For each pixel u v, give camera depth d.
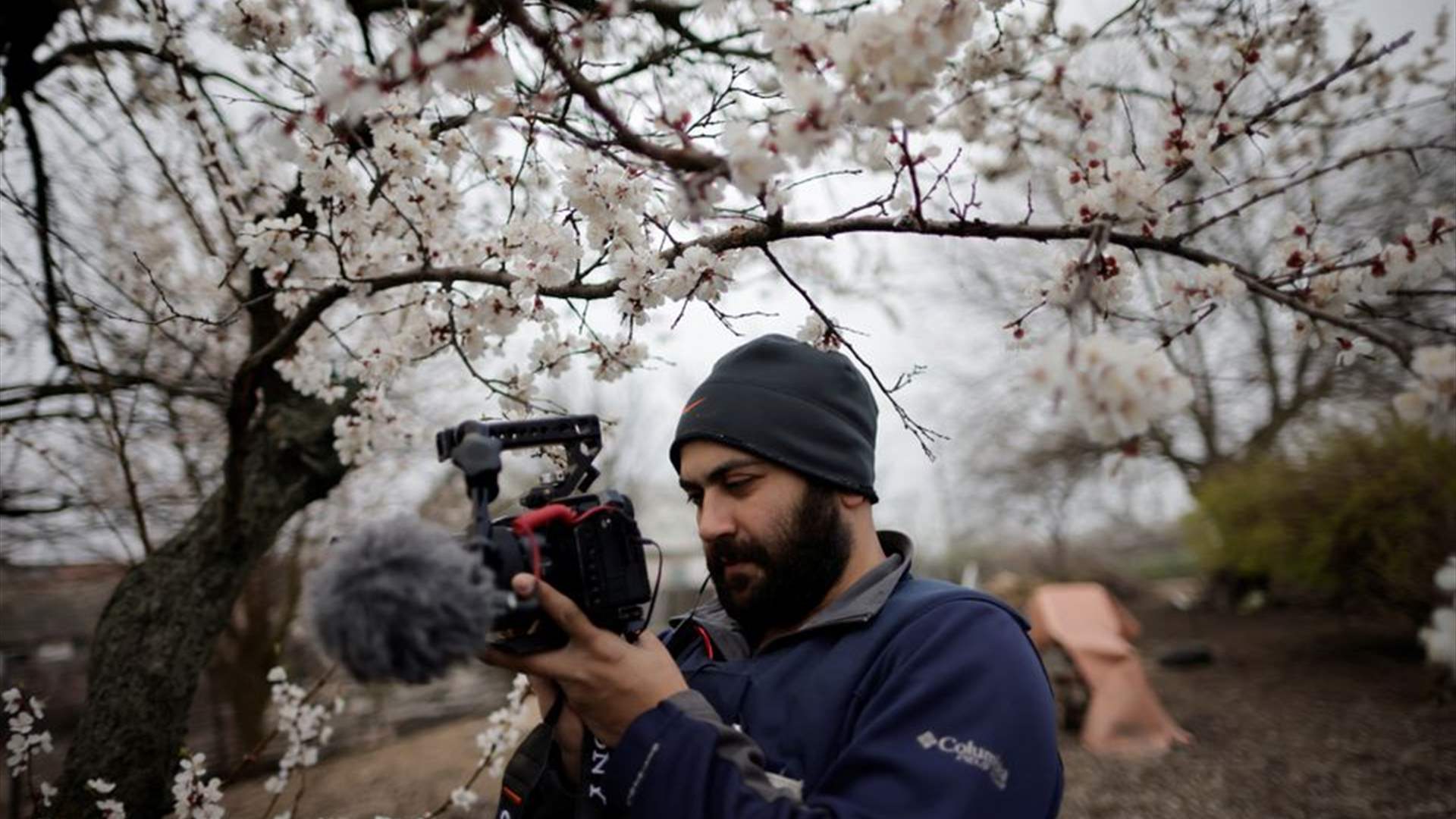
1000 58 1.67
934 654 1.20
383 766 6.89
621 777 1.10
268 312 2.44
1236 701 7.79
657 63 2.21
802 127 1.03
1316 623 11.16
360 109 1.13
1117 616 8.24
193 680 2.34
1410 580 7.72
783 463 1.29
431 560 0.87
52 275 2.81
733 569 1.32
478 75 1.13
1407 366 1.00
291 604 7.57
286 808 5.76
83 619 9.32
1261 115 1.52
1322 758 6.02
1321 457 8.59
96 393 2.80
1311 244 1.34
